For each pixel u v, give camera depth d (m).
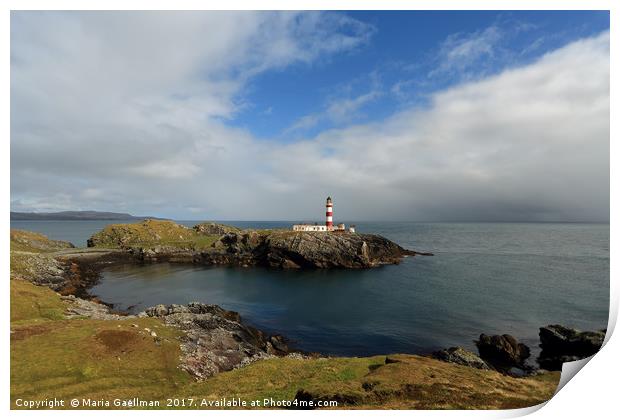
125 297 66.94
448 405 18.11
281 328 49.34
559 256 117.62
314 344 43.41
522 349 39.53
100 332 29.92
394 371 23.12
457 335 45.56
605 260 106.44
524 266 96.81
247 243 117.75
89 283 78.81
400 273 90.12
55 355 25.44
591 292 66.25
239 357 34.03
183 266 104.94
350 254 99.75
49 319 35.59
